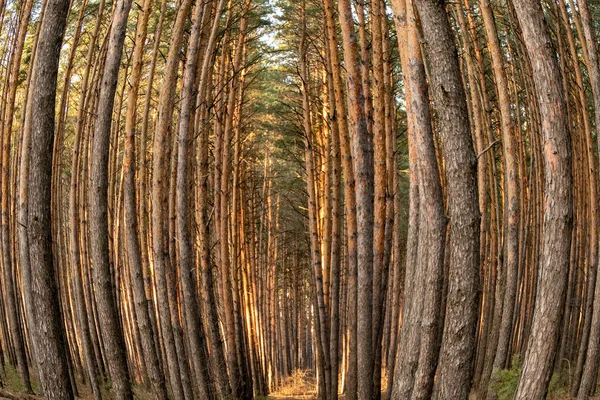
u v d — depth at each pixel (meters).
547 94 5.06
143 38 9.89
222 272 14.54
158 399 9.45
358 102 9.32
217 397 13.64
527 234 15.07
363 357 9.31
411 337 6.54
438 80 5.49
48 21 5.91
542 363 5.20
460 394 5.43
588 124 12.64
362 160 9.30
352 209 11.38
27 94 10.06
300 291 35.97
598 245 11.67
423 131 6.15
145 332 9.55
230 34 14.45
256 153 23.50
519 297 16.58
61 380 6.06
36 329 6.06
